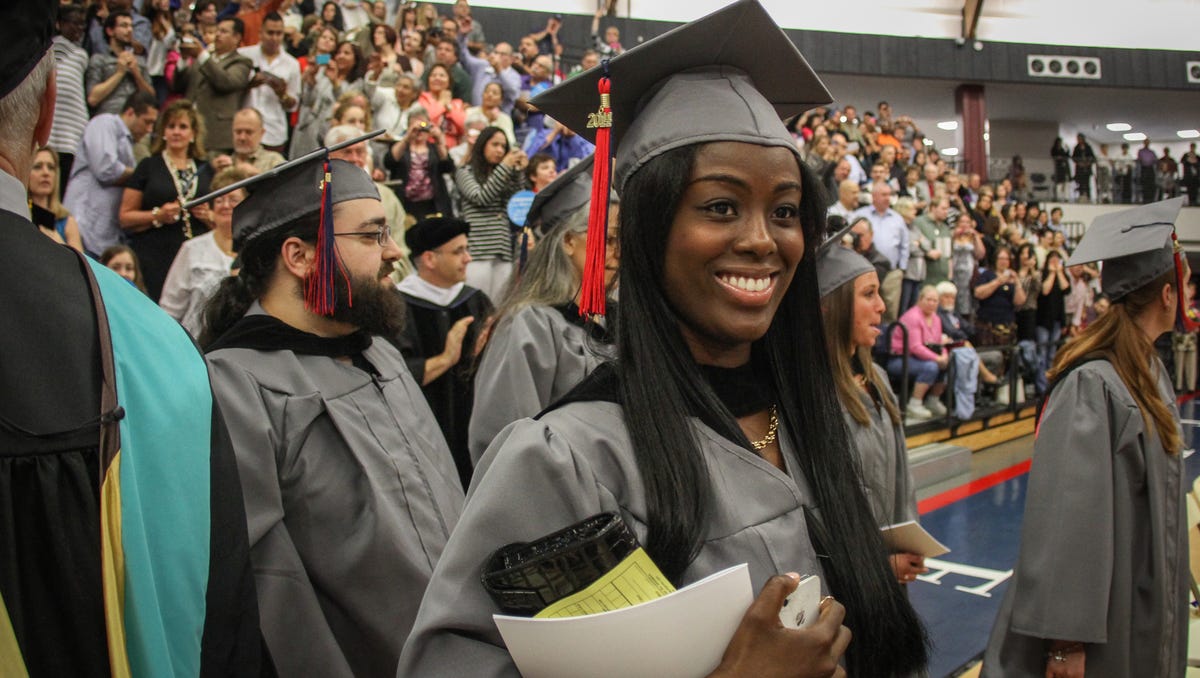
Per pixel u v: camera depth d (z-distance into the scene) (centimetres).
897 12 1778
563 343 254
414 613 178
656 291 103
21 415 81
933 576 475
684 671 84
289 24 739
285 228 197
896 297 781
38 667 79
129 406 90
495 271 525
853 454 128
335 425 183
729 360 111
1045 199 1753
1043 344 1039
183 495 93
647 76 113
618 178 111
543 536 91
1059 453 223
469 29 954
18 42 85
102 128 459
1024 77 1820
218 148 567
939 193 1088
